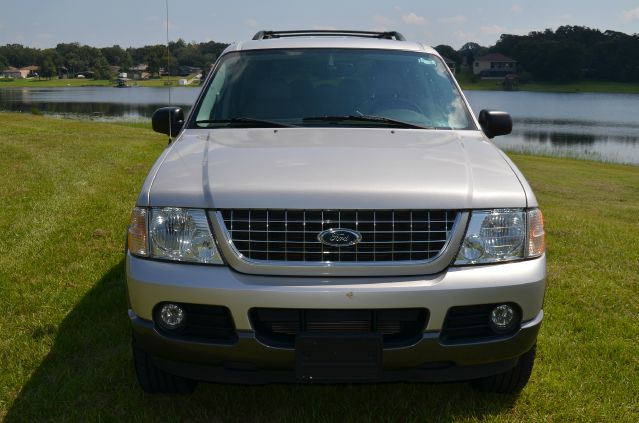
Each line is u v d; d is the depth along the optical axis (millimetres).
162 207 2535
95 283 4602
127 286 2576
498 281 2451
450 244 2467
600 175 17500
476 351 2479
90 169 10078
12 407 2941
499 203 2537
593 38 157125
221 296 2383
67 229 6090
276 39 4219
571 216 8352
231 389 3111
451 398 3045
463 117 3547
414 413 2898
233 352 2426
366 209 2426
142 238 2555
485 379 2984
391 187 2496
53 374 3248
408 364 2447
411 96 3643
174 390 2975
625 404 3029
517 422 2840
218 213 2463
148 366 2834
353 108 3537
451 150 2967
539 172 17594
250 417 2883
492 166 2797
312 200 2432
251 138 3119
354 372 2402
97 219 6508
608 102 100125
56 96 97375
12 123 20234
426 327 2412
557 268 5414
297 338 2375
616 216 9688
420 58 3973
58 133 17156
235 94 3643
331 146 2928
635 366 3457
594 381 3238
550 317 4168
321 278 2422
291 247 2441
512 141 39812
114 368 3293
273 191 2465
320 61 3859
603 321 4145
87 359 3416
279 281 2404
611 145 37656
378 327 2457
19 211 6895
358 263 2428
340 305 2363
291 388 3135
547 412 2943
